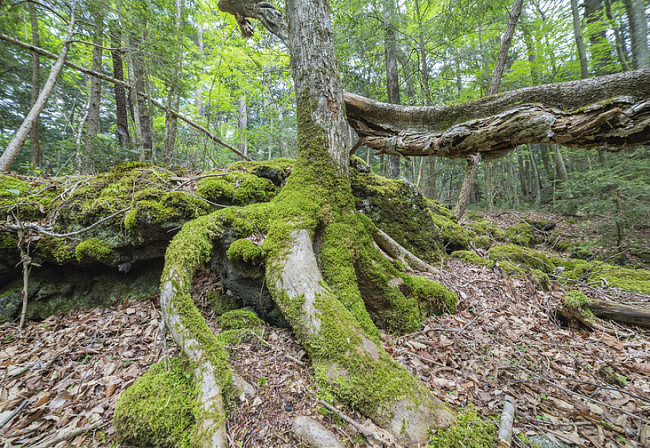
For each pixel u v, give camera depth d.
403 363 2.32
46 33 6.96
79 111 12.64
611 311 3.35
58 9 5.50
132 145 5.85
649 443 1.72
